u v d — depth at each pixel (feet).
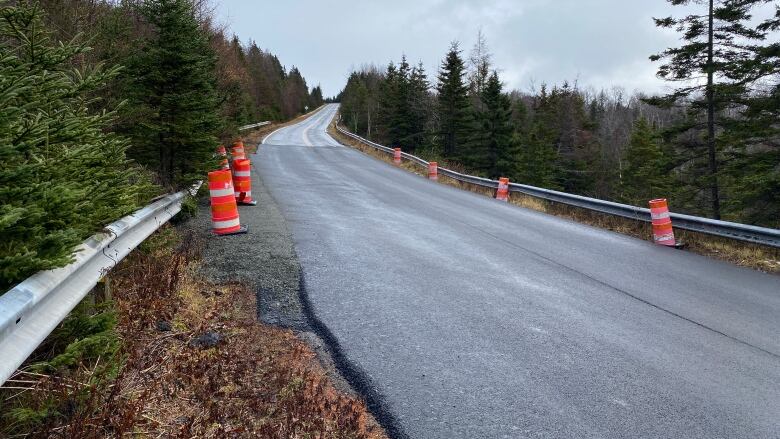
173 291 15.78
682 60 72.28
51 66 11.23
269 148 100.99
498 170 142.20
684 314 18.03
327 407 10.81
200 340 13.48
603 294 20.08
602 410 11.29
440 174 76.89
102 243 12.64
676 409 11.44
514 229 33.96
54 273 9.43
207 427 9.94
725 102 71.51
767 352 14.85
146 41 32.12
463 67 148.66
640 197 151.23
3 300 7.42
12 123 9.32
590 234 34.06
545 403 11.50
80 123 11.53
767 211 69.67
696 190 79.30
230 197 26.08
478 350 14.17
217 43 74.64
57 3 32.01
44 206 9.70
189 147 33.27
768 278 24.06
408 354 13.73
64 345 10.70
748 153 71.77
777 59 63.67
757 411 11.49
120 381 10.11
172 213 24.58
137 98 31.22
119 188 13.70
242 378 11.84
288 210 35.27
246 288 18.01
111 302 12.23
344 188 50.65
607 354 14.28
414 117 169.89
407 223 33.32
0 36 12.64
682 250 30.50
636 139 161.68
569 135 180.55
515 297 19.02
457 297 18.61
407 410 11.04
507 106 143.64
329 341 14.35
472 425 10.55
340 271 20.84
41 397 8.95
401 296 18.34
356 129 249.14
